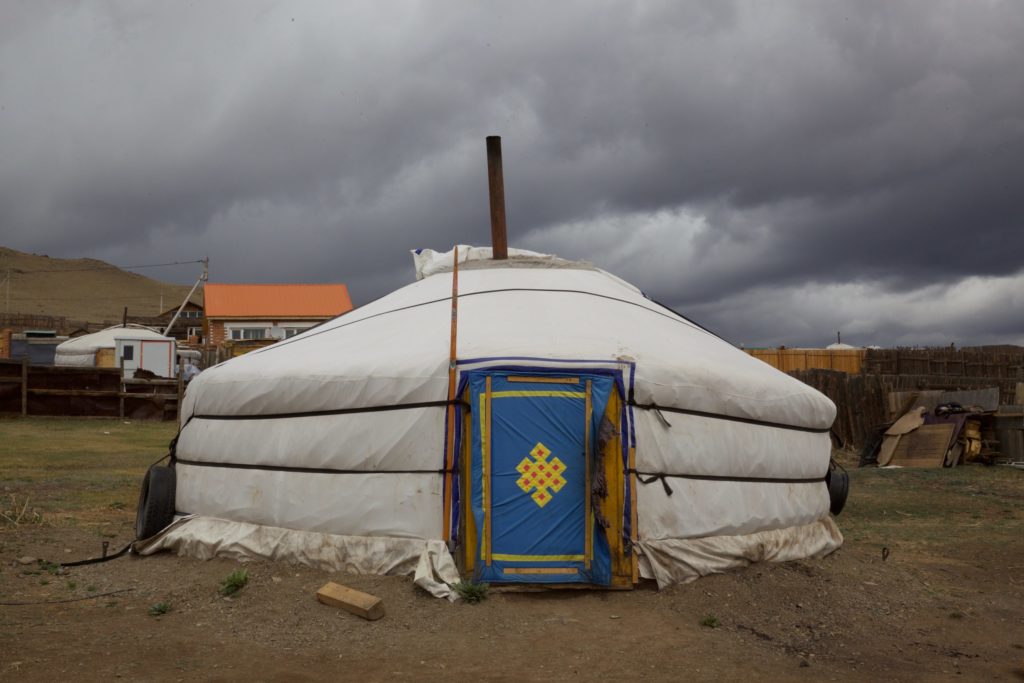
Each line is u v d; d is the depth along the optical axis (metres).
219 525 6.77
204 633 5.00
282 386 6.43
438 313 7.12
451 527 5.89
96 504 9.72
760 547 6.70
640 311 7.64
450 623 5.21
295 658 4.58
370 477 6.16
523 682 4.26
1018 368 21.47
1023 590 6.73
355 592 5.51
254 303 41.75
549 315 6.95
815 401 7.40
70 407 21.11
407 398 6.05
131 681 4.13
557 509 5.94
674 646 4.93
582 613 5.51
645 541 6.05
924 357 21.75
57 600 5.68
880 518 10.11
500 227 8.59
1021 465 15.62
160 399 21.78
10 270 136.12
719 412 6.57
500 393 5.99
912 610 5.98
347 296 43.22
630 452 6.04
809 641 5.18
